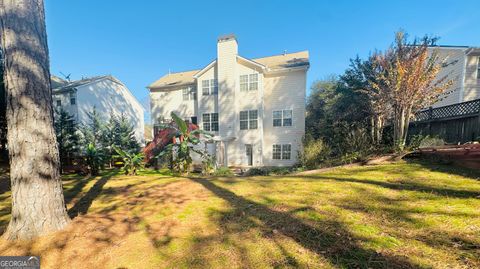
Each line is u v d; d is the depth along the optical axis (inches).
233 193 175.8
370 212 117.1
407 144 327.9
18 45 101.7
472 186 148.9
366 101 411.8
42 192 105.7
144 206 149.7
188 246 91.4
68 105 725.3
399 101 281.9
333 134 469.4
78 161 390.9
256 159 577.0
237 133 584.7
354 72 463.2
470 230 89.5
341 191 161.0
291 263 75.2
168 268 76.4
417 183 165.3
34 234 102.2
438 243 81.8
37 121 105.7
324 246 85.4
